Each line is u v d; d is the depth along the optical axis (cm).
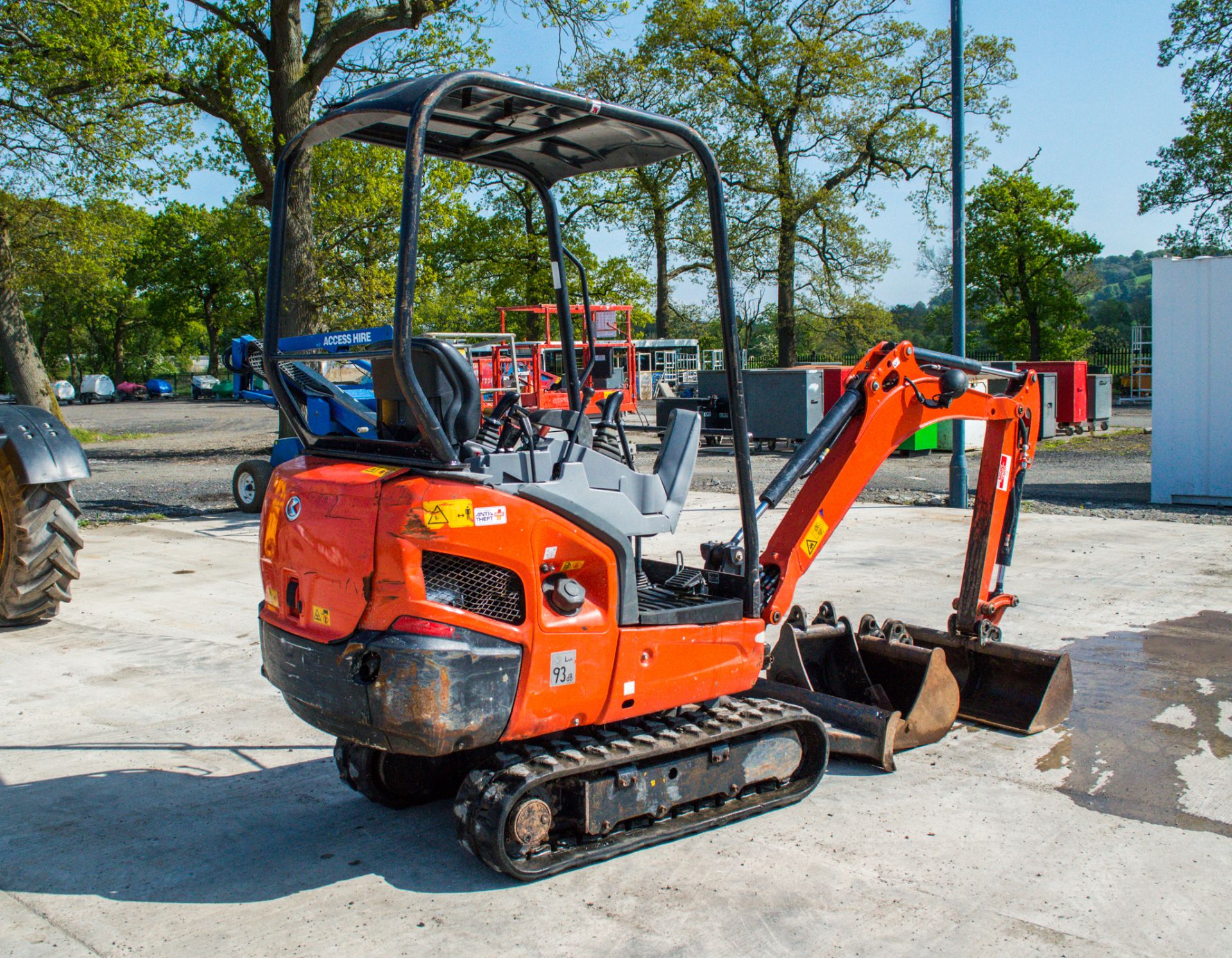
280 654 337
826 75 3189
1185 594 740
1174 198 3578
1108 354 4734
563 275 432
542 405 2125
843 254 3428
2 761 447
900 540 970
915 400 462
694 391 2975
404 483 299
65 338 7188
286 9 1620
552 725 323
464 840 323
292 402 380
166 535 1068
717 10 3219
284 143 1653
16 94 1642
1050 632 644
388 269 1809
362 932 303
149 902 323
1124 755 447
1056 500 1244
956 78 1170
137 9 1612
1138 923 303
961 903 316
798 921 305
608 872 340
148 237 6188
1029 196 5025
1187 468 1186
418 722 294
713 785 367
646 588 397
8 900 326
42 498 662
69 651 621
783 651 479
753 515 377
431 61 1803
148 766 441
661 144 373
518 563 311
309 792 414
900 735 449
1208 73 3256
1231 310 1141
